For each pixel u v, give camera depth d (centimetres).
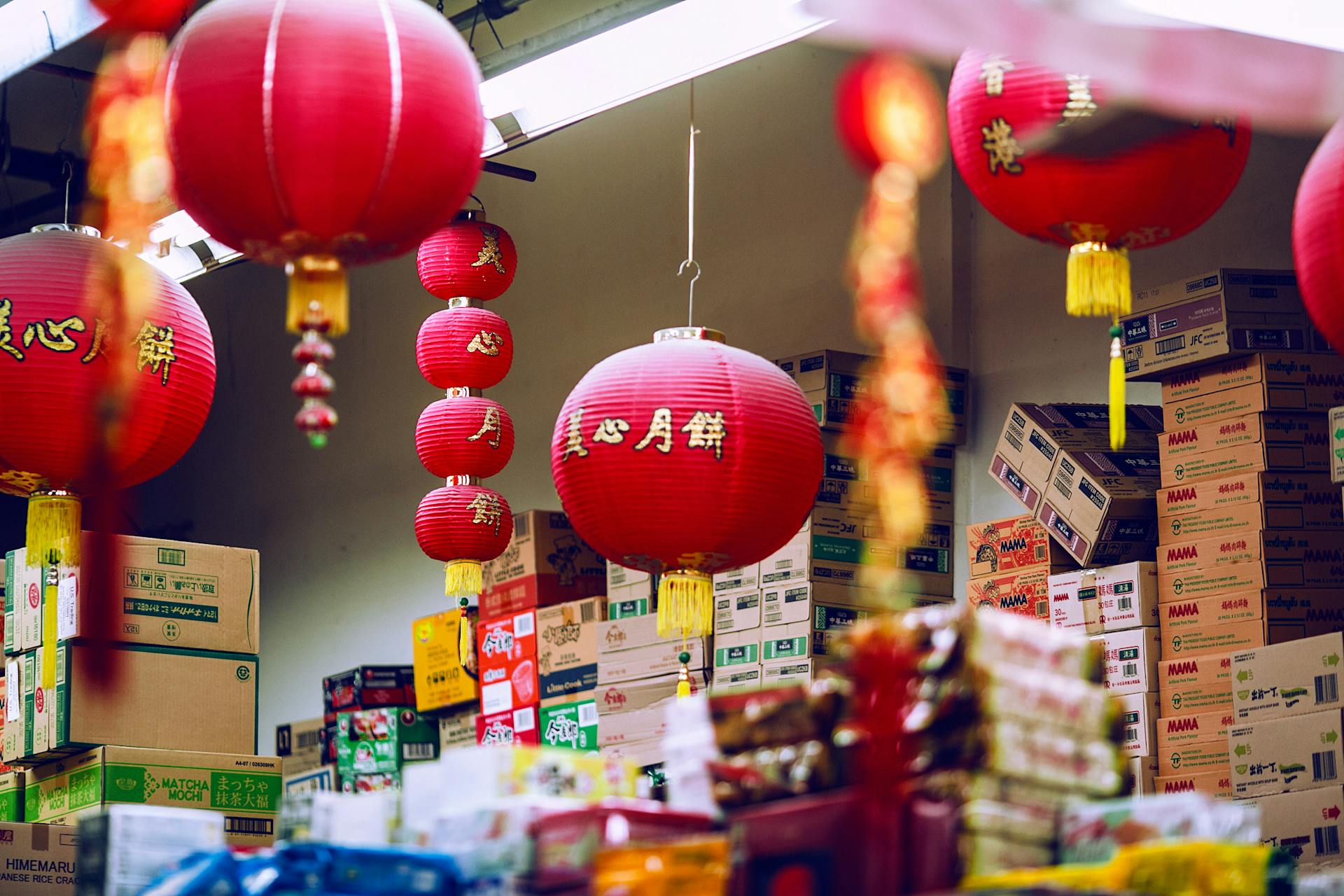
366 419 1004
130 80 377
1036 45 276
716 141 810
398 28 303
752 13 445
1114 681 553
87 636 570
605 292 853
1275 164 614
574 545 775
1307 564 530
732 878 249
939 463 687
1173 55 288
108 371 388
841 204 745
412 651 927
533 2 823
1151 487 572
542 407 877
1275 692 496
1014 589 595
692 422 394
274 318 1088
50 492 397
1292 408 539
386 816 293
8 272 387
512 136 511
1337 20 293
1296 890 258
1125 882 241
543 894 258
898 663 253
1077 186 318
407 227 308
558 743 726
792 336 753
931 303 714
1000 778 246
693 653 671
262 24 298
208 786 579
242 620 604
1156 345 564
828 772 256
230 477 1098
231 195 300
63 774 575
